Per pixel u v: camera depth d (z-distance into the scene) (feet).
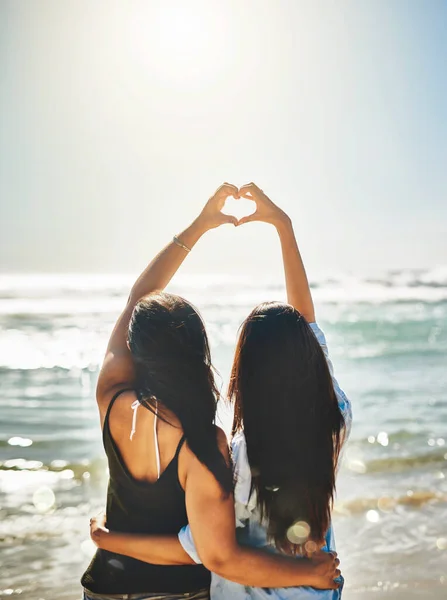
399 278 160.04
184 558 7.50
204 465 7.24
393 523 20.66
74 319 89.86
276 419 7.43
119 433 7.70
